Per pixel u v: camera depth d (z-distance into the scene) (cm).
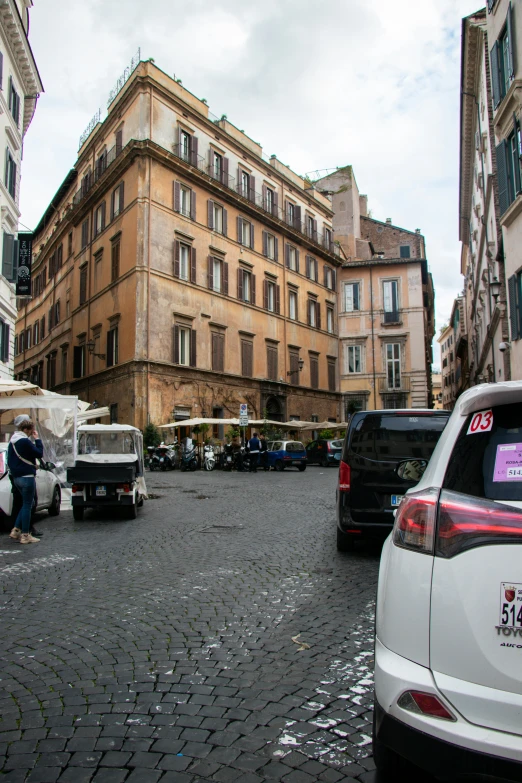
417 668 207
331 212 4669
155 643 430
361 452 716
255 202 3778
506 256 1819
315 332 4331
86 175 3644
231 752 277
